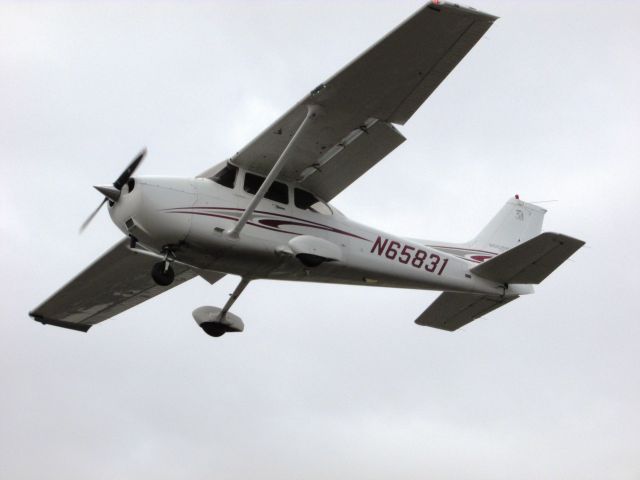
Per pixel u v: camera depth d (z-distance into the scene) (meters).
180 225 41.59
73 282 51.75
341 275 46.72
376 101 40.88
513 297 51.06
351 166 44.66
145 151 41.41
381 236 47.44
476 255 54.22
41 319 55.50
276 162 43.56
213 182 43.38
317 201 45.94
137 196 41.25
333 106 40.97
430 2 36.34
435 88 40.38
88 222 44.19
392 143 43.31
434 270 49.09
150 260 50.09
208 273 52.22
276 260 44.00
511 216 56.28
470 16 36.91
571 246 47.03
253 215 43.47
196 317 49.56
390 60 38.84
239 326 49.88
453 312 52.28
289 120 41.81
